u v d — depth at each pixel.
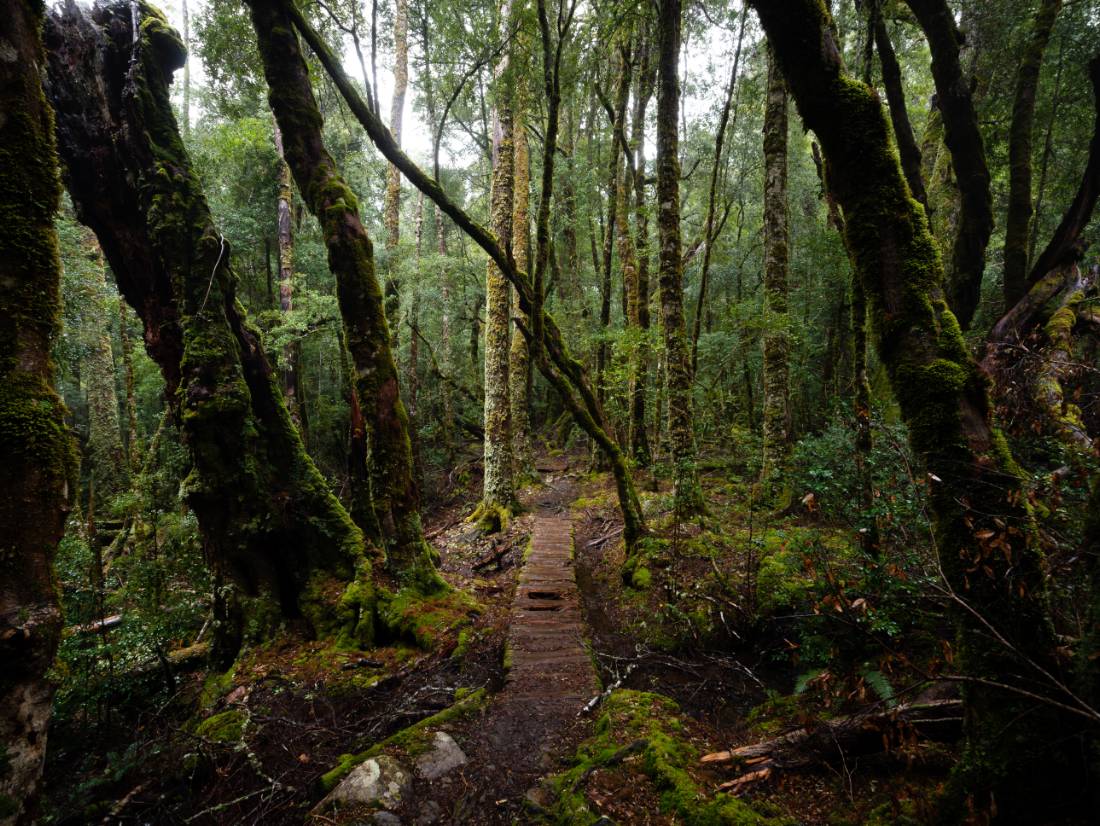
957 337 2.34
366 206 17.86
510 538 10.38
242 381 6.00
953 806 2.21
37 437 2.30
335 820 3.08
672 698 4.68
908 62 12.45
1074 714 1.95
